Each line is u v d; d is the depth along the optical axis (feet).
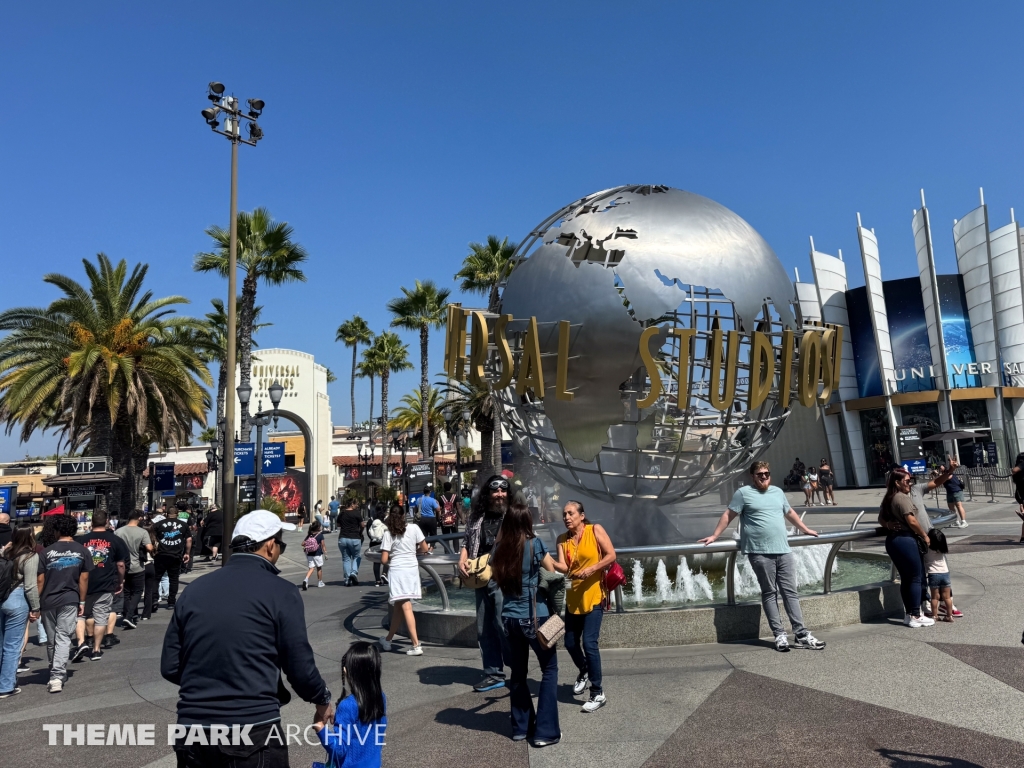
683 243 25.22
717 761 12.57
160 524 39.73
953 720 13.70
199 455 158.61
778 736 13.51
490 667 17.85
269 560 10.02
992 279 108.58
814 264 119.75
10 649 21.33
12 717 18.75
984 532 44.80
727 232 26.21
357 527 44.09
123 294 72.64
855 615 22.21
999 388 107.04
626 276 24.66
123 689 21.07
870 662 17.79
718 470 27.43
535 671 20.08
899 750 12.50
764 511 19.85
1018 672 16.33
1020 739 12.66
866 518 56.85
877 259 116.26
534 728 14.42
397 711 16.69
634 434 27.73
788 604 19.66
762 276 25.89
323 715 9.93
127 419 73.05
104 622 26.50
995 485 73.26
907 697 15.14
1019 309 108.27
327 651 23.66
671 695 16.35
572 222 26.76
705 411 26.96
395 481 154.81
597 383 25.04
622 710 15.62
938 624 21.36
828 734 13.43
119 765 14.71
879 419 116.57
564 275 25.66
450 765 13.28
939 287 113.09
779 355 26.66
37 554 22.04
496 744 14.25
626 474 27.63
